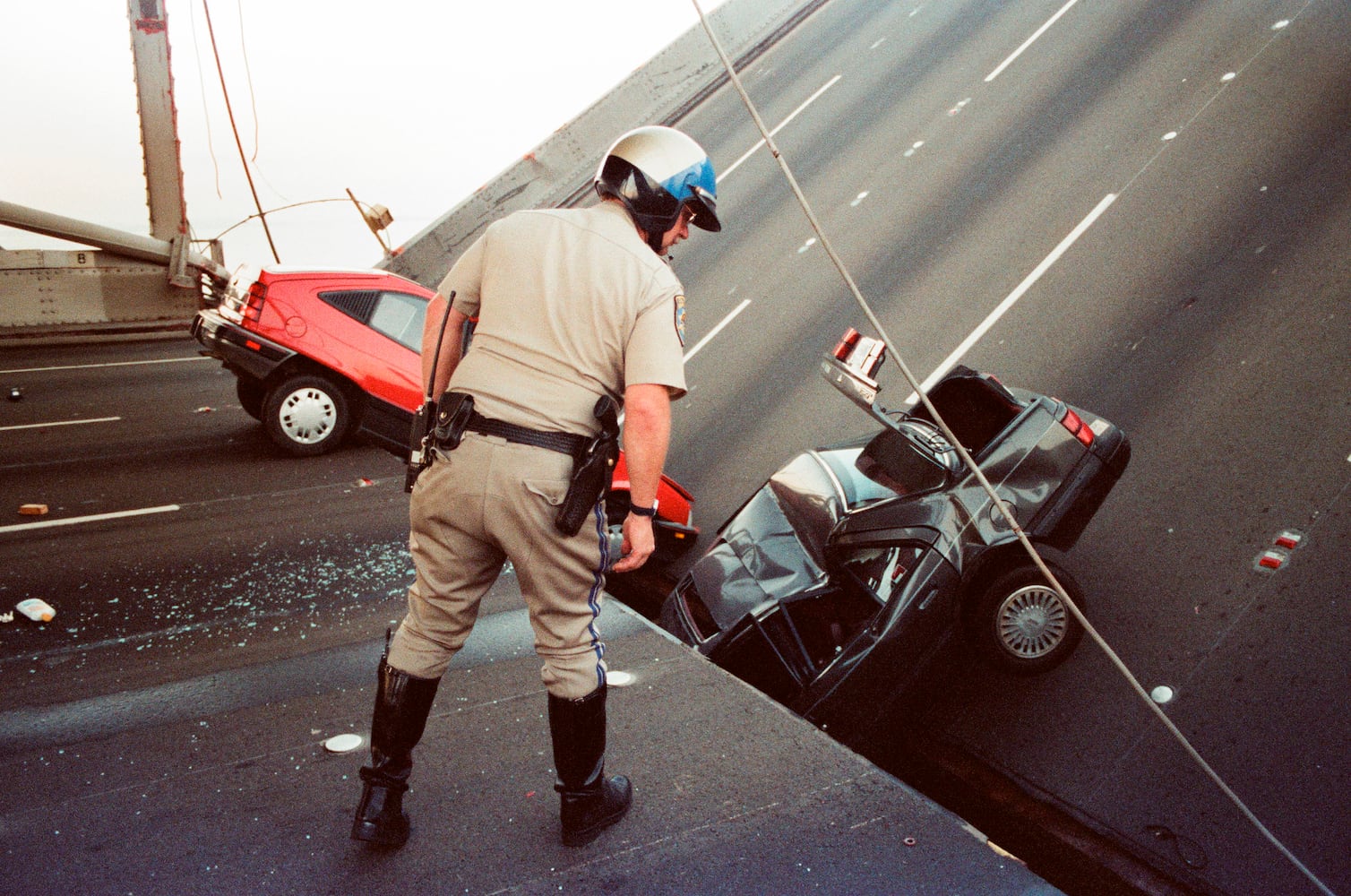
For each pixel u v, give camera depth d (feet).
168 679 13.61
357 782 10.55
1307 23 42.91
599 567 8.40
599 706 8.87
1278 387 25.18
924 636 17.17
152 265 52.95
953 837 9.71
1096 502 18.74
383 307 28.55
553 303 7.89
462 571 8.20
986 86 49.90
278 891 8.73
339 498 24.13
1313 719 17.11
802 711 16.51
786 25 68.90
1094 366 28.53
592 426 7.95
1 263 50.37
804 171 49.14
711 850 9.37
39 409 35.88
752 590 18.57
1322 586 19.56
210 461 27.78
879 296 36.68
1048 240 35.78
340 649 14.85
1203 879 14.79
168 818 9.86
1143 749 17.21
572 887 8.82
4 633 15.69
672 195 8.26
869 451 21.67
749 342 36.94
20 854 9.26
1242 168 35.37
